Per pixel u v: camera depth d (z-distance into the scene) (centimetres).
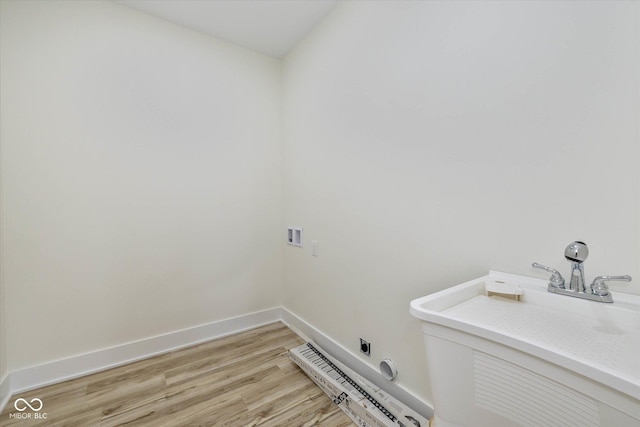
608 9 76
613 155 76
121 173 179
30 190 154
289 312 241
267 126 242
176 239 201
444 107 118
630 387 43
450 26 114
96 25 171
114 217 178
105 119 174
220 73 217
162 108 193
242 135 229
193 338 208
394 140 140
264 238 243
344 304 176
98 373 170
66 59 162
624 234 75
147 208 189
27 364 154
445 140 117
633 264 73
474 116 107
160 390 155
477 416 66
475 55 106
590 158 80
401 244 138
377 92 149
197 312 211
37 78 155
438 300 82
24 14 152
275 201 248
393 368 140
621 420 45
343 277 177
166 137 195
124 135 180
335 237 183
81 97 167
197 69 207
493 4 101
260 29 205
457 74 112
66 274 164
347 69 170
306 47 210
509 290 89
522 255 95
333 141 183
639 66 71
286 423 132
